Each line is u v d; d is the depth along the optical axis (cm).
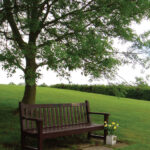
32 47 664
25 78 682
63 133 532
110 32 908
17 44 766
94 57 774
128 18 841
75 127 596
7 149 519
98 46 690
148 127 955
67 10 828
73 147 585
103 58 755
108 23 843
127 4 746
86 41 691
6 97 1393
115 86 920
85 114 713
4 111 980
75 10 803
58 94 1786
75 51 684
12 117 889
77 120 679
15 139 609
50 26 829
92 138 706
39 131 477
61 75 809
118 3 786
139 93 2419
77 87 2791
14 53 638
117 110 1338
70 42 750
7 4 745
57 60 648
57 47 605
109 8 768
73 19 783
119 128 881
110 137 636
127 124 980
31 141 612
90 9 809
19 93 1617
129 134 793
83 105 713
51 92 1873
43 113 584
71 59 650
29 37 896
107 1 772
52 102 1355
